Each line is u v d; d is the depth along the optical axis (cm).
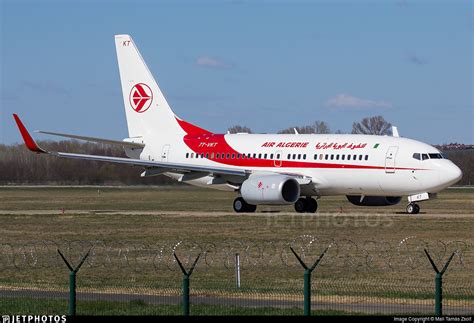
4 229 14850
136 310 7275
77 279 9594
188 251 11738
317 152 17850
